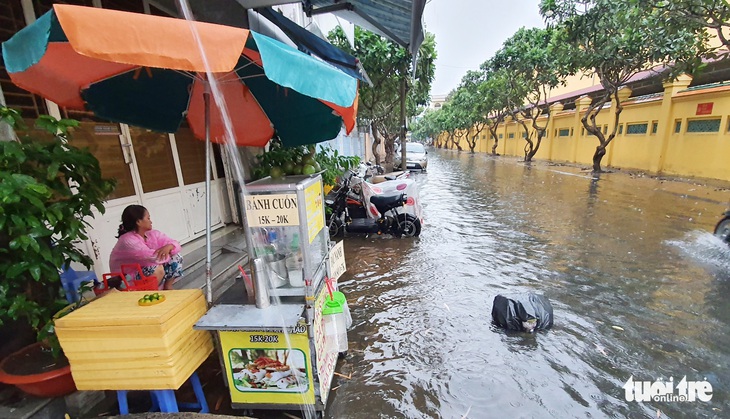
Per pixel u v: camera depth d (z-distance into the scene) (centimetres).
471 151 3409
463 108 2667
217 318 188
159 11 376
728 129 922
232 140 288
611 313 313
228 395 228
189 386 238
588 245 495
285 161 303
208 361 263
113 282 234
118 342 168
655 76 1203
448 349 271
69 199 194
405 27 507
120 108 262
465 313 324
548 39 1466
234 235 462
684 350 260
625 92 1320
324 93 161
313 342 193
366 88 1067
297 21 614
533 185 1077
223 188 494
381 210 558
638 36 928
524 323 288
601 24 939
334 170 541
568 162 1736
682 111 1059
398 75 1051
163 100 288
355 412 211
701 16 577
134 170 349
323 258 244
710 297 335
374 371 248
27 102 257
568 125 1747
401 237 578
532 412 209
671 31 643
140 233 257
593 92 1605
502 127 2716
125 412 187
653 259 433
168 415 179
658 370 241
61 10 119
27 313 182
